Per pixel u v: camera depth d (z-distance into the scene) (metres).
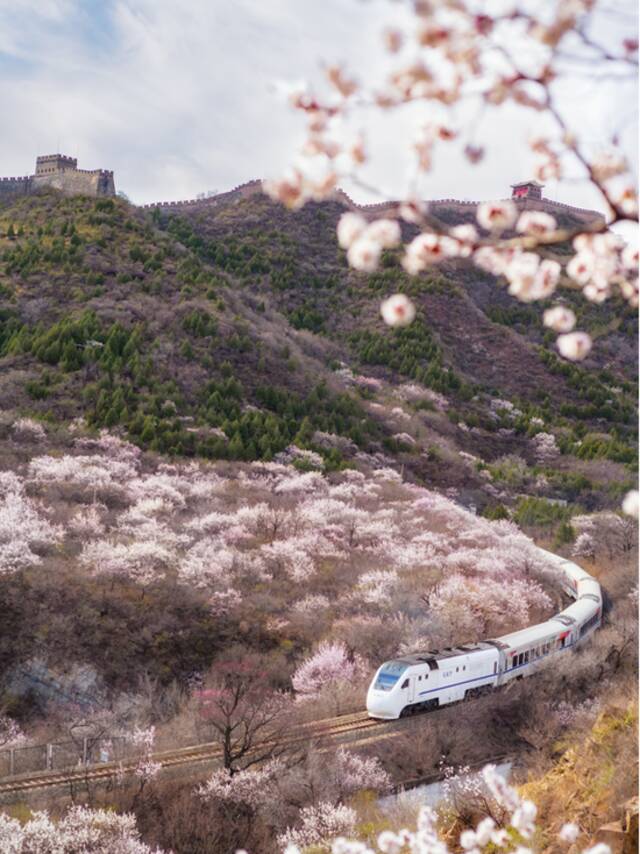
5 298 94.00
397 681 32.56
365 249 3.55
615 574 55.19
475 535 60.28
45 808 25.28
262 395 86.88
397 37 3.15
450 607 43.59
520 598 47.44
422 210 3.55
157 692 37.41
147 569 44.56
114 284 101.56
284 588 47.72
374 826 25.14
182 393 82.44
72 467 59.91
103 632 39.88
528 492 84.12
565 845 18.38
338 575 50.50
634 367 134.12
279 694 36.03
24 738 31.22
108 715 33.62
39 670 37.09
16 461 60.75
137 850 22.88
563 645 40.25
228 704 32.00
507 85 3.26
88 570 44.62
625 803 18.22
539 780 24.09
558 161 3.60
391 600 45.34
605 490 85.75
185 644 40.69
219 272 120.88
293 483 66.75
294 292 135.00
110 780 26.95
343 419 87.19
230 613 43.44
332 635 42.22
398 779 29.36
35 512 50.84
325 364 107.62
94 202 123.06
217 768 28.69
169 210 171.75
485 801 21.25
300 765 28.25
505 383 120.25
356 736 31.08
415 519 64.00
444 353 120.38
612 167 3.54
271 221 161.50
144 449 70.12
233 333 96.81
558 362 125.88
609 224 3.64
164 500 59.09
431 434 93.44
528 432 103.19
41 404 73.94
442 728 32.31
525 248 3.68
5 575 42.34
